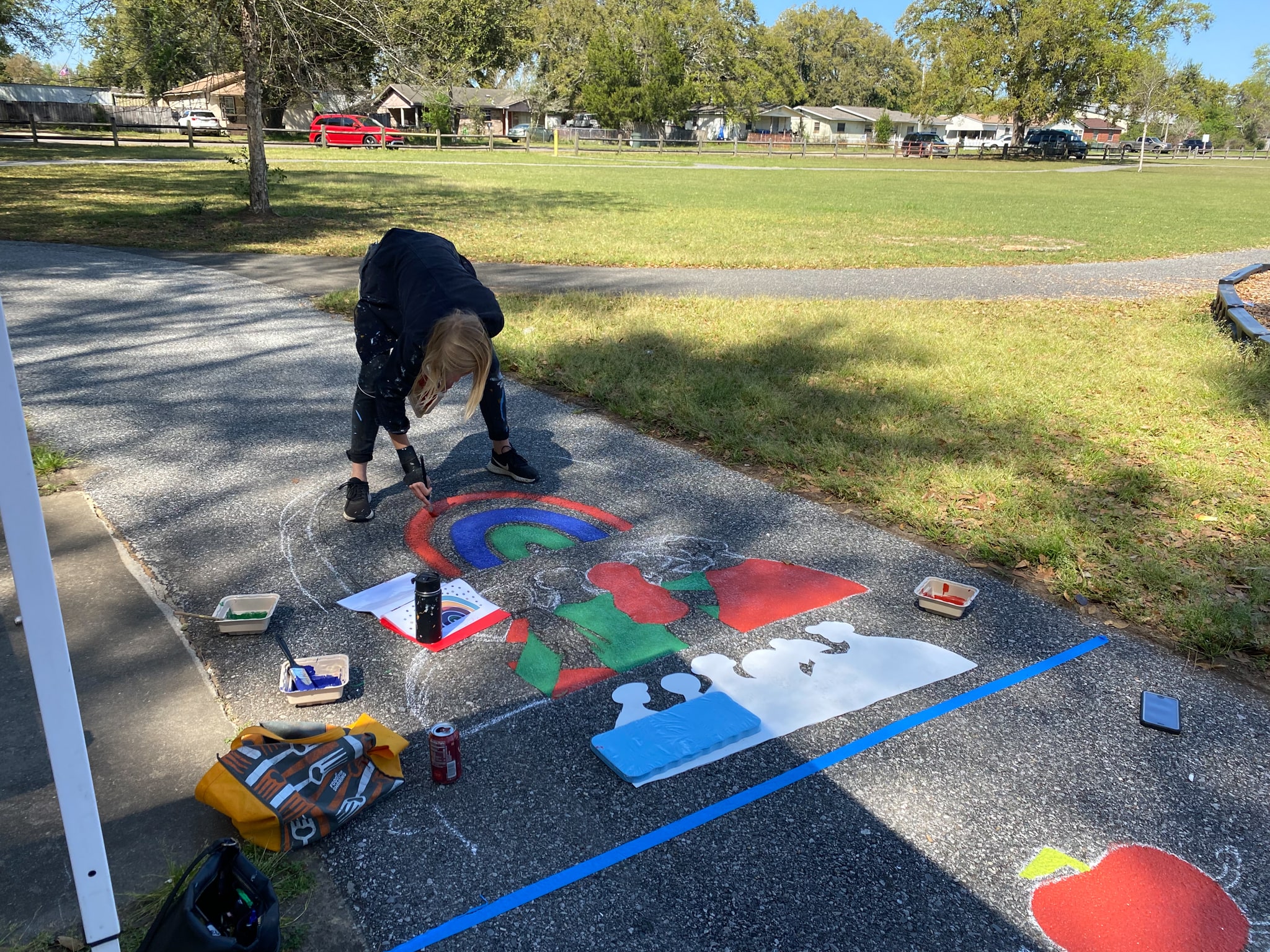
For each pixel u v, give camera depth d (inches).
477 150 1857.8
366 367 139.7
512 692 106.1
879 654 117.6
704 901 77.7
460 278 127.5
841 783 93.4
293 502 157.3
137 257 425.4
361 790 85.6
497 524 152.2
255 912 65.2
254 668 108.6
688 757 94.7
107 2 561.0
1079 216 811.4
